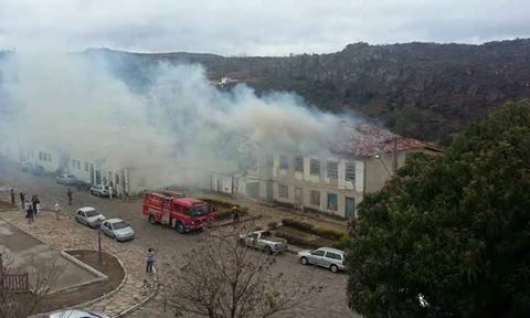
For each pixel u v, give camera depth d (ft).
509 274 45.50
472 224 46.55
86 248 99.86
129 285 80.84
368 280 51.83
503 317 46.96
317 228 112.68
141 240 107.55
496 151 49.78
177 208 114.01
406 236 48.24
